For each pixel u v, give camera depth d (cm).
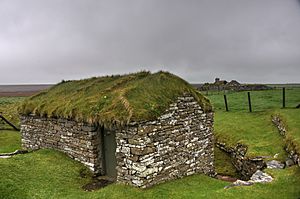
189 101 1265
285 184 1014
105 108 1128
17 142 1912
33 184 1005
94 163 1207
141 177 1016
